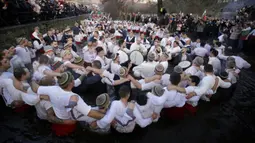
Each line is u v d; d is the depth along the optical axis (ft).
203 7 100.32
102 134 9.50
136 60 18.20
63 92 7.99
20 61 14.88
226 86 13.35
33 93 9.20
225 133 10.18
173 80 9.86
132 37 23.63
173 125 10.62
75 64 13.66
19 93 9.73
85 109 8.04
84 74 13.08
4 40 23.09
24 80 10.28
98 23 53.67
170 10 110.73
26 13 31.17
